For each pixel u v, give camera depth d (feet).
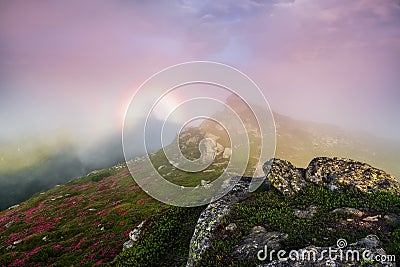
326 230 43.52
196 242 50.34
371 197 50.98
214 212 56.18
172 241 59.72
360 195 52.29
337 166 61.62
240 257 42.04
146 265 55.21
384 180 55.47
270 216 50.47
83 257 91.97
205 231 51.13
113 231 113.80
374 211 46.93
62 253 101.04
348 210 47.78
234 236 47.21
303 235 43.16
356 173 58.29
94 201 182.19
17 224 159.63
